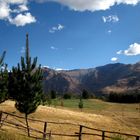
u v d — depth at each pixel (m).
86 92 185.75
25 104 31.44
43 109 64.12
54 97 139.62
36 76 31.95
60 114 64.00
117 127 69.06
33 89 31.69
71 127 54.91
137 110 148.50
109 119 74.12
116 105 168.00
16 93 31.58
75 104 140.25
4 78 30.39
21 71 31.89
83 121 64.38
